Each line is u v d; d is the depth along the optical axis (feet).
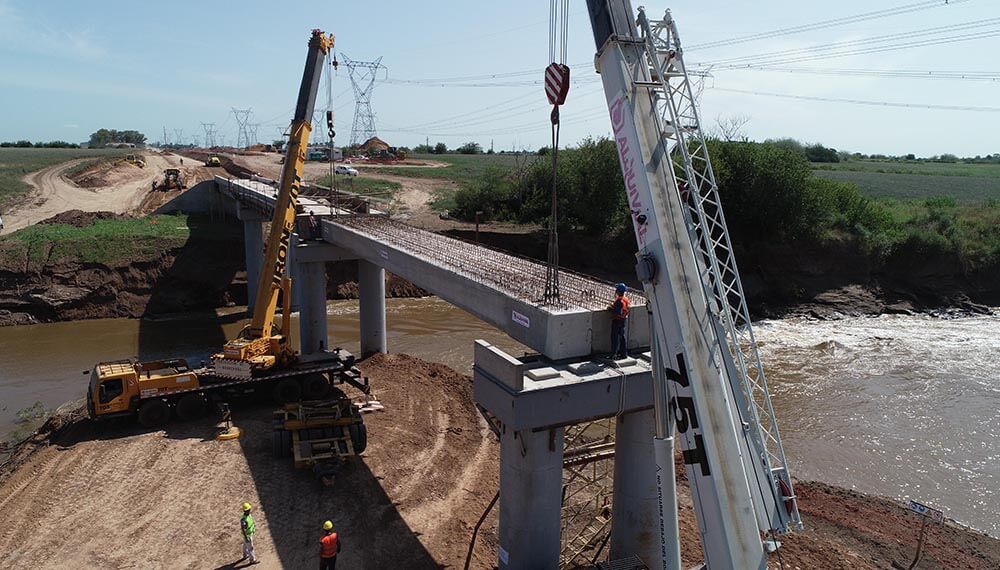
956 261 206.59
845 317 185.78
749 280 198.49
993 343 154.81
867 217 219.00
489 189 254.27
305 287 122.72
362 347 131.23
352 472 79.36
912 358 140.87
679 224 44.39
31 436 94.73
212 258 197.36
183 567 60.54
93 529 66.64
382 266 99.60
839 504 76.69
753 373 128.67
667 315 43.55
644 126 45.70
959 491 82.84
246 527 60.23
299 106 105.50
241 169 337.31
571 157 232.73
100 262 184.24
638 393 54.19
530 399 49.90
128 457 82.43
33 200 265.95
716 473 40.40
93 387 89.51
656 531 57.88
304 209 136.26
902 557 65.26
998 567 64.75
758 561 39.81
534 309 59.31
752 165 202.69
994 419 105.40
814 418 105.50
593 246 218.18
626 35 46.70
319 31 105.40
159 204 263.49
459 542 65.36
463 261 83.35
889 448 94.63
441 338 152.97
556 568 53.98
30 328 167.94
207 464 80.64
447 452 85.76
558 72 51.29
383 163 473.26
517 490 52.65
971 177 504.43
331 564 57.11
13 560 61.46
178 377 92.58
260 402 101.55
